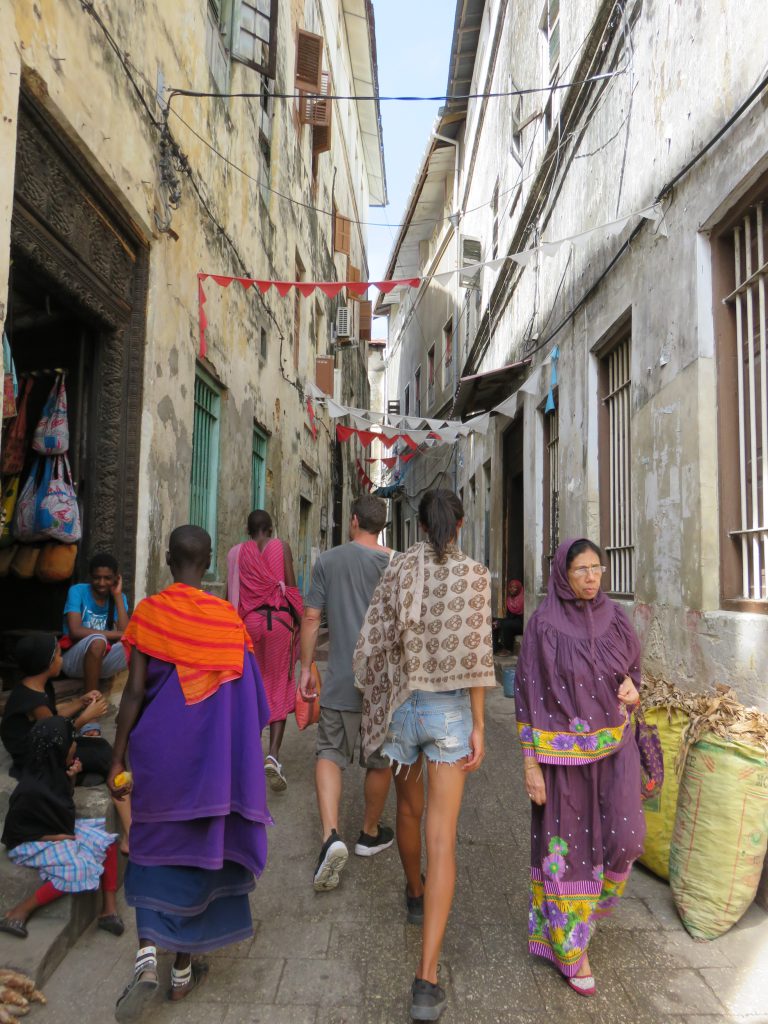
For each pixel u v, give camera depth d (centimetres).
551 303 805
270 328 972
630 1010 251
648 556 500
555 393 796
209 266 676
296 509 1215
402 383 2738
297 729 648
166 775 247
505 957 282
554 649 276
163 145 544
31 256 384
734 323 412
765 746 297
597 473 643
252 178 858
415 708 271
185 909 243
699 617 413
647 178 512
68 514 457
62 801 284
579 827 269
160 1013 249
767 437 368
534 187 869
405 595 275
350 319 2005
